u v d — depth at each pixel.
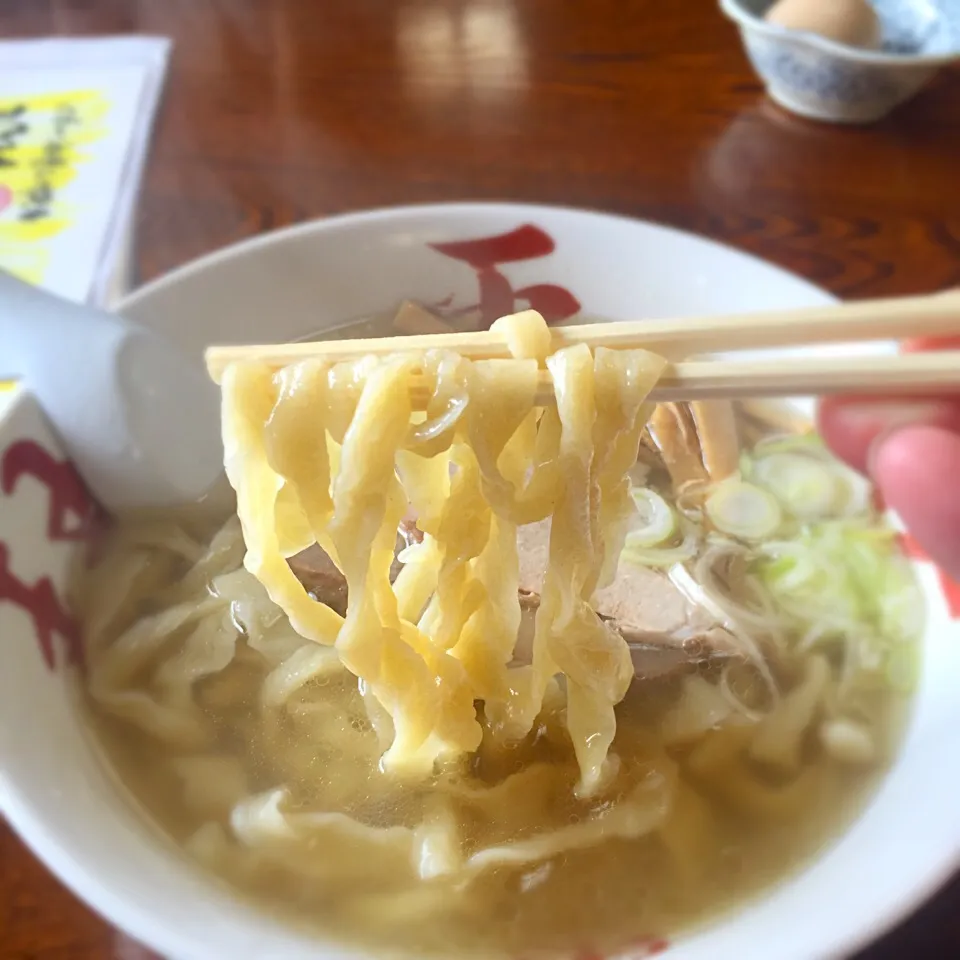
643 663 0.26
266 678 0.26
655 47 0.45
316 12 0.47
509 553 0.21
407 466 0.20
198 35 0.46
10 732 0.20
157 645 0.26
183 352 0.29
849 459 0.23
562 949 0.20
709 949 0.18
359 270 0.30
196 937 0.18
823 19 0.39
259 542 0.20
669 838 0.23
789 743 0.24
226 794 0.23
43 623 0.24
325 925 0.21
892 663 0.25
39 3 0.48
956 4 0.42
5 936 0.21
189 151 0.39
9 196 0.37
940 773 0.20
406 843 0.23
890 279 0.34
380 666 0.21
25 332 0.26
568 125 0.40
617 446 0.20
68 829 0.19
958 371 0.19
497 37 0.45
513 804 0.23
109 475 0.27
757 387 0.19
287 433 0.19
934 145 0.39
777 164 0.38
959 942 0.20
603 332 0.20
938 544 0.21
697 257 0.29
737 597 0.27
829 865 0.20
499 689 0.23
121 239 0.36
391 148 0.39
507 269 0.31
